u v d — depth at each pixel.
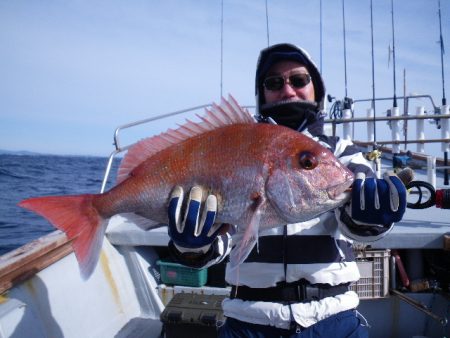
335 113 3.12
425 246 1.43
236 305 0.94
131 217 0.93
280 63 1.11
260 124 0.89
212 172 0.85
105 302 1.47
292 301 0.90
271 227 0.88
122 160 0.92
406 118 2.58
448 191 1.23
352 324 0.89
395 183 0.76
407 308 1.46
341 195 0.84
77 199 0.90
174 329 1.39
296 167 0.85
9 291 1.16
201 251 0.88
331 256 0.92
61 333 1.23
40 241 1.36
